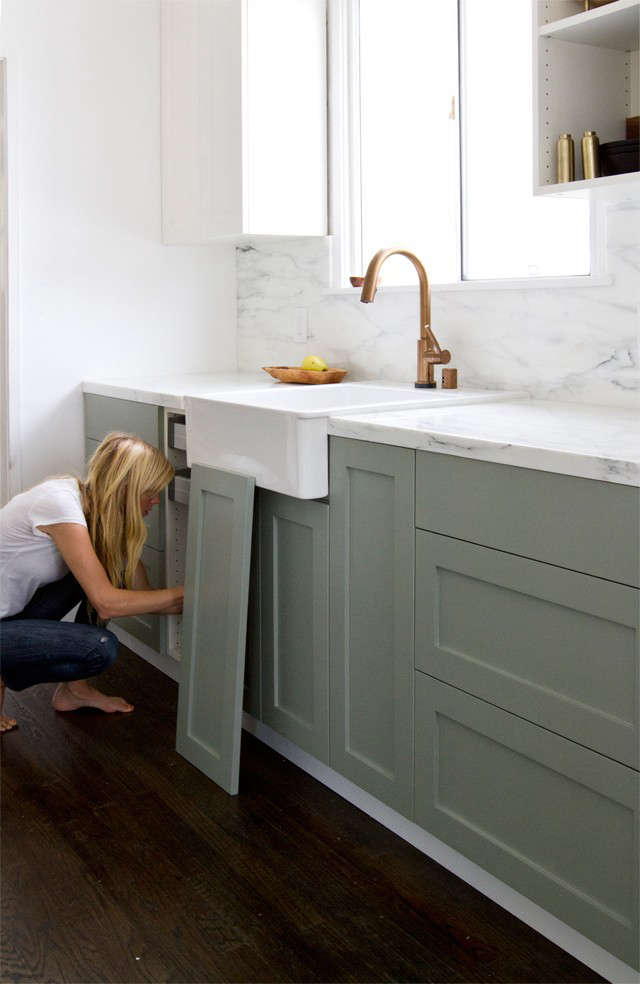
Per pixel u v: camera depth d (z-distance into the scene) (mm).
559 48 2105
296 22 3059
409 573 1948
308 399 2854
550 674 1660
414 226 3076
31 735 2668
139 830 2174
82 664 2541
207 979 1688
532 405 2367
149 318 3592
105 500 2496
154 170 3535
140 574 2785
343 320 3221
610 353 2326
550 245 2691
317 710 2287
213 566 2436
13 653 2480
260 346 3666
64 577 2652
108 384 3266
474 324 2705
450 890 1944
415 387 2730
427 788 1963
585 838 1631
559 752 1651
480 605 1794
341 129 3123
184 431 2820
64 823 2205
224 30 3033
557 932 1766
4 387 3379
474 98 2869
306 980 1684
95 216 3445
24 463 3422
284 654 2393
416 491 1905
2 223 3293
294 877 1991
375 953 1753
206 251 3678
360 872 2010
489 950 1758
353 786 2281
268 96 3027
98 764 2496
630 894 1555
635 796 1524
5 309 3330
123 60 3426
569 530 1585
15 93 3242
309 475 2145
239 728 2336
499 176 2822
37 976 1694
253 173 3029
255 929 1821
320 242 3268
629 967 1635
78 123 3375
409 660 1974
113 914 1870
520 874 1761
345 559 2129
